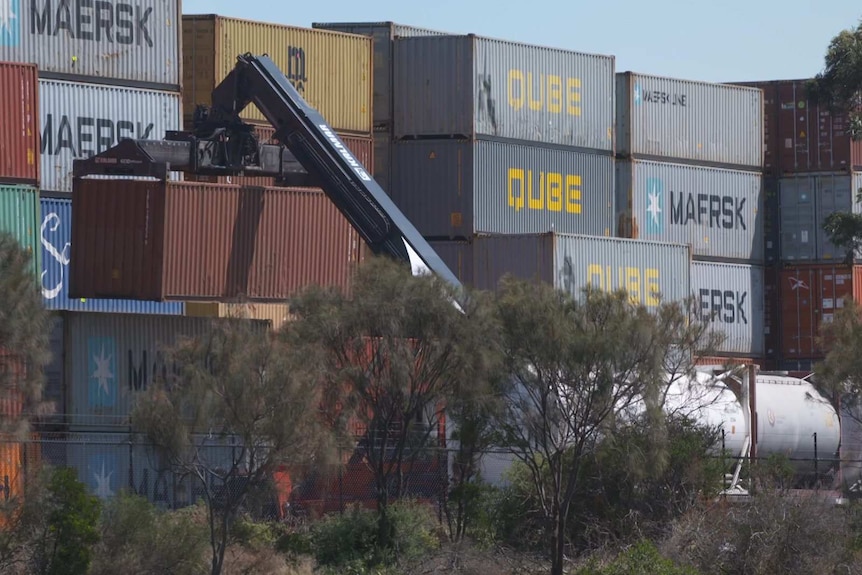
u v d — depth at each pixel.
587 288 71.38
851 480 83.88
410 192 115.38
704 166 131.50
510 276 71.69
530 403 68.62
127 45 96.75
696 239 130.38
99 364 80.94
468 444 69.38
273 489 62.50
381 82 116.50
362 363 68.00
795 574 65.38
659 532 69.94
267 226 92.56
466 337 67.31
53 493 59.09
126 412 81.44
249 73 96.31
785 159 138.25
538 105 118.06
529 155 117.19
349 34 110.62
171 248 88.69
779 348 136.25
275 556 63.94
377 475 67.56
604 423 67.06
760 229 135.38
